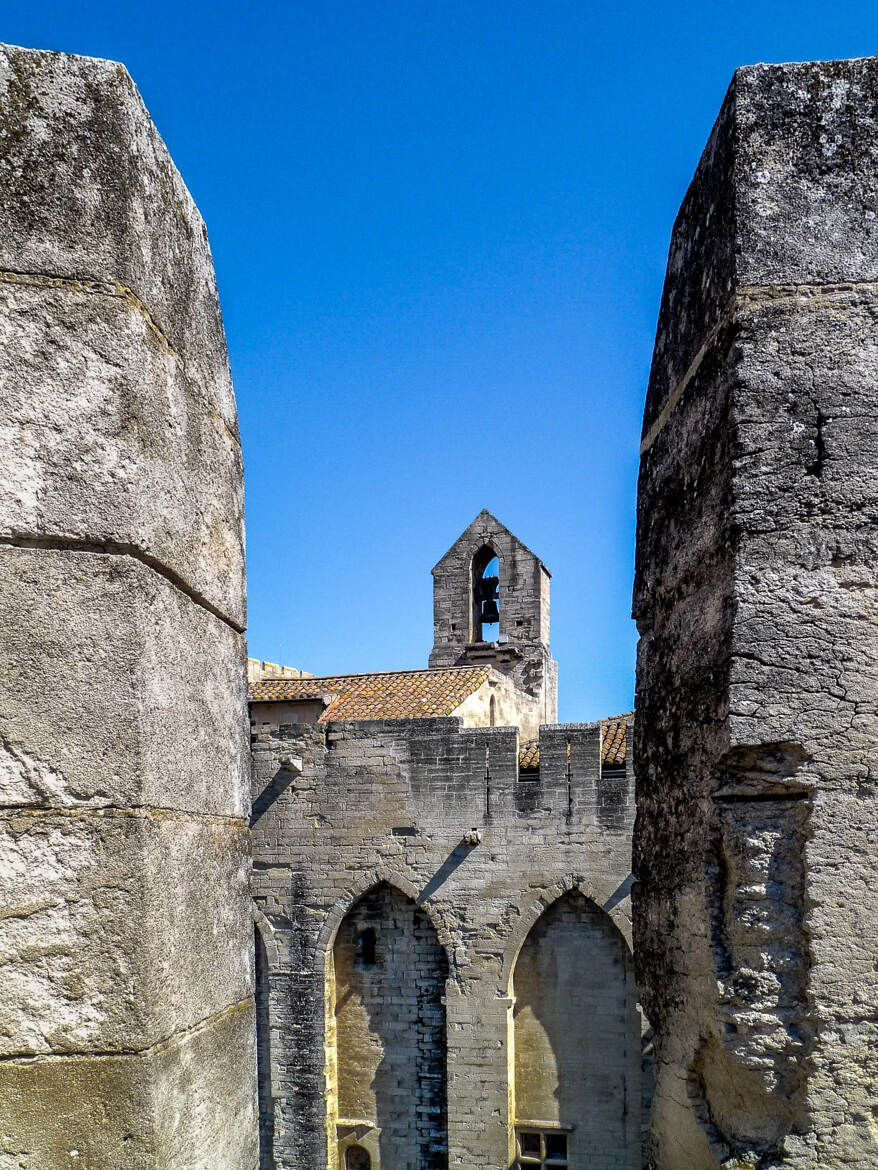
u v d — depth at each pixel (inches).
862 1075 175.6
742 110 197.5
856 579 183.6
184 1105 147.4
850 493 185.6
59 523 140.2
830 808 179.9
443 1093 904.9
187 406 166.1
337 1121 922.1
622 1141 855.7
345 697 1115.3
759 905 184.4
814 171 193.9
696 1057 200.2
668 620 225.9
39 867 135.5
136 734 140.9
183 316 167.3
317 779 946.7
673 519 225.8
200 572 168.2
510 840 896.3
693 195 227.8
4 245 141.9
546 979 890.1
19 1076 133.3
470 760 911.0
